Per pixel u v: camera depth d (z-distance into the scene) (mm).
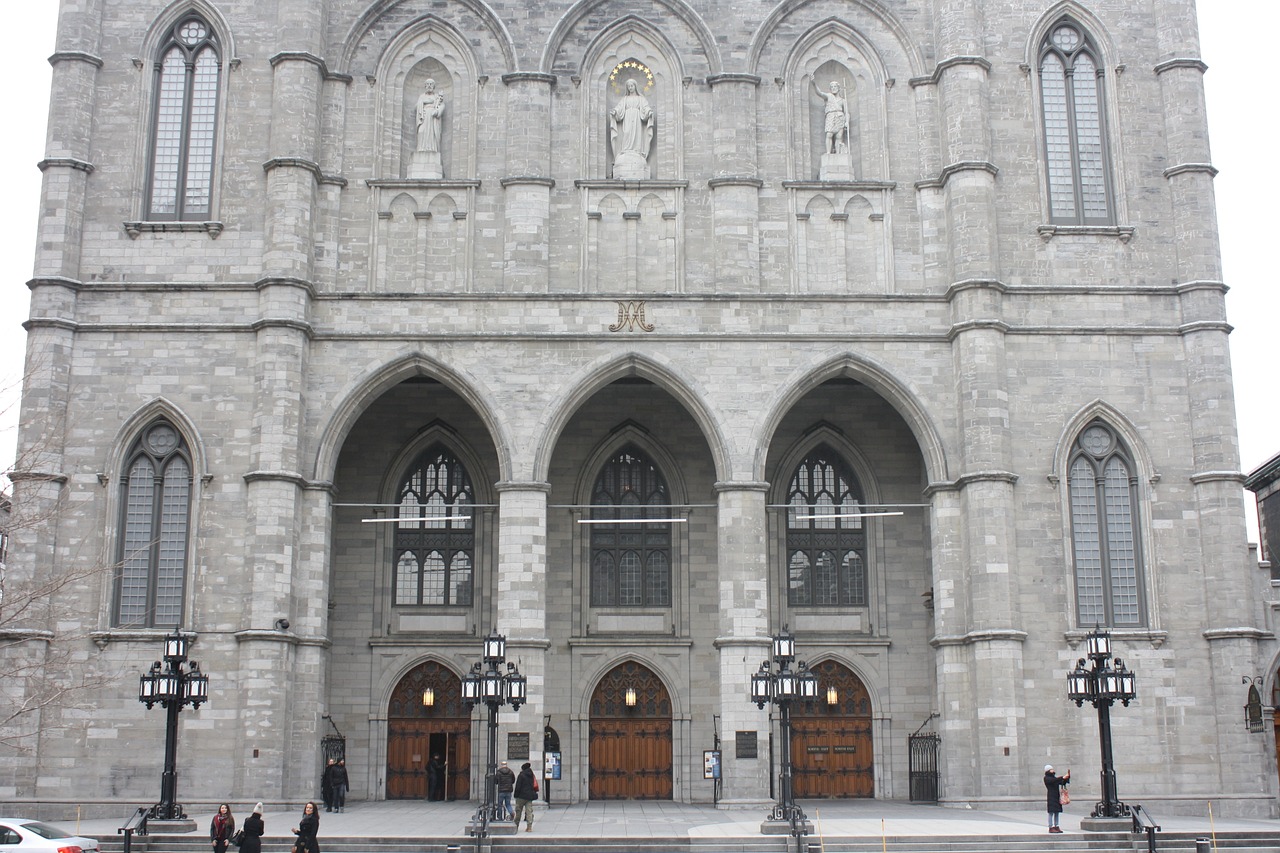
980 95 49750
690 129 50531
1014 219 49531
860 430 53781
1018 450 47625
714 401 47750
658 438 53594
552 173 50094
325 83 50469
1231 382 48000
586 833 38125
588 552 52781
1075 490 48031
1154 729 45812
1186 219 49188
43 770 44438
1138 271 49406
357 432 53156
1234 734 45312
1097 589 47250
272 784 44000
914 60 51156
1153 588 46906
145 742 44875
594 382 48031
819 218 50062
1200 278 48531
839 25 51688
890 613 52375
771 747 43500
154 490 47156
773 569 52656
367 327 48125
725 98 50188
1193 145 49656
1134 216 49812
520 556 46250
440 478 53688
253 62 50156
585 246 49438
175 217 49281
